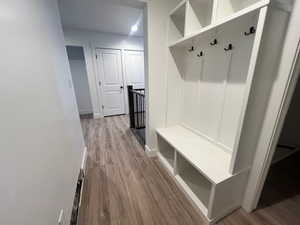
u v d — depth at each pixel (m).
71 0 2.08
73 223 1.12
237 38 1.16
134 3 1.61
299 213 1.23
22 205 0.54
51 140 0.88
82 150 1.94
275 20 0.79
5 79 0.52
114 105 4.36
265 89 0.95
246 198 1.24
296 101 2.05
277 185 1.52
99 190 1.53
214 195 1.06
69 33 3.36
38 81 0.79
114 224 1.18
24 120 0.61
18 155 0.55
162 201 1.39
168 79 1.90
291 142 2.19
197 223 1.18
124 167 1.92
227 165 1.21
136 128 3.25
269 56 0.87
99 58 3.82
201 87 1.65
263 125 1.05
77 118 1.84
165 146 2.13
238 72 1.19
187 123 2.01
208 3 1.38
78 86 4.55
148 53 1.73
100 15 2.60
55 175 0.88
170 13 1.63
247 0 1.08
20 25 0.67
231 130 1.33
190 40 1.49
